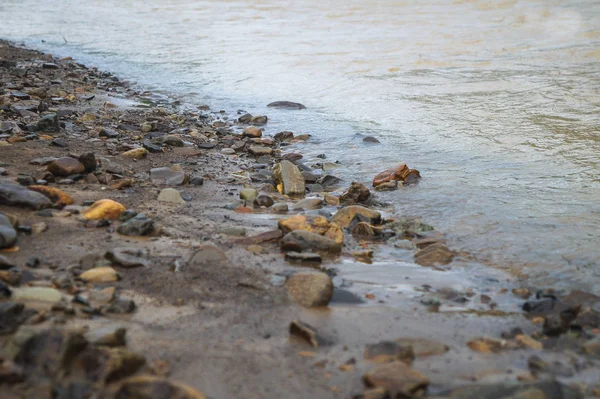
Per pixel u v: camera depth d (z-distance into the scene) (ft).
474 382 7.50
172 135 12.75
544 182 11.32
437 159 12.35
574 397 7.29
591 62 18.95
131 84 17.81
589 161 12.02
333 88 17.06
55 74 17.88
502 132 13.41
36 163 10.94
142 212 10.04
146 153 11.95
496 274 9.14
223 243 9.41
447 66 19.04
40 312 7.84
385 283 8.88
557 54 20.22
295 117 14.74
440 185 11.35
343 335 8.00
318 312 8.30
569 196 10.85
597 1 30.94
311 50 21.76
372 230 9.90
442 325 8.22
